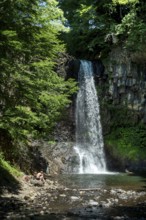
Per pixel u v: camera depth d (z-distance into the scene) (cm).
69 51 3344
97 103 2869
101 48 3173
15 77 1230
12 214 1042
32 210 1107
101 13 3177
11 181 1430
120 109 2827
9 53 1206
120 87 2825
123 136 2767
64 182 1819
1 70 1158
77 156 2500
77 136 2747
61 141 2641
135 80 2773
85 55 3288
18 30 1202
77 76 2823
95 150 2766
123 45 2792
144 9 2744
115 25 2820
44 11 1312
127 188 1636
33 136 1559
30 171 1772
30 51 1232
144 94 2752
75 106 2770
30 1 1208
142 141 2727
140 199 1340
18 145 1716
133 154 2630
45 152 2278
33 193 1385
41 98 1355
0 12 1166
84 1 3186
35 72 1305
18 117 1224
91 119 2845
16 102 1280
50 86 1402
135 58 2728
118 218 1042
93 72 2934
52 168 2230
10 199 1235
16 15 1190
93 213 1097
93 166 2611
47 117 1427
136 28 2617
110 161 2670
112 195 1420
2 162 1501
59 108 1512
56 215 1055
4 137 1602
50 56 1334
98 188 1614
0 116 1257
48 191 1471
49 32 1308
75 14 3200
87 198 1344
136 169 2553
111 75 2859
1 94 1257
